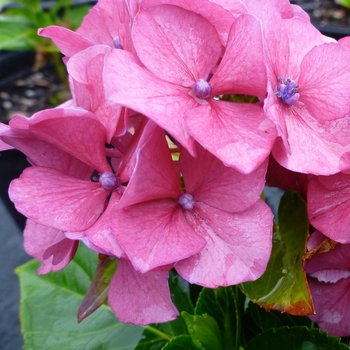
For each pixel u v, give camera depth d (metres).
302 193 0.16
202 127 0.12
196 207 0.14
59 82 0.53
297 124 0.14
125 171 0.14
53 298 0.24
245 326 0.21
